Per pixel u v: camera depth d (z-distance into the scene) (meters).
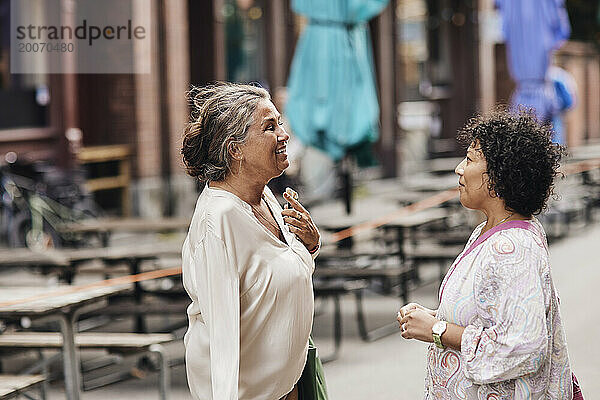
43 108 16.69
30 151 16.38
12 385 6.16
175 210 18.19
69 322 6.57
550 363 3.80
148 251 9.66
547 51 18.69
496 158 3.78
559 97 21.64
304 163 21.64
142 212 17.61
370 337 10.12
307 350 4.41
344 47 12.98
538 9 18.61
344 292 9.27
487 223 3.91
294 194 4.46
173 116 18.06
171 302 9.38
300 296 4.24
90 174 17.58
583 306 11.30
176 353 9.71
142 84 17.53
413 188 15.91
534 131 3.82
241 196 4.26
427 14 27.66
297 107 12.98
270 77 21.75
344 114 12.91
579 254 15.48
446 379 3.85
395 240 12.16
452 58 28.53
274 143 4.21
